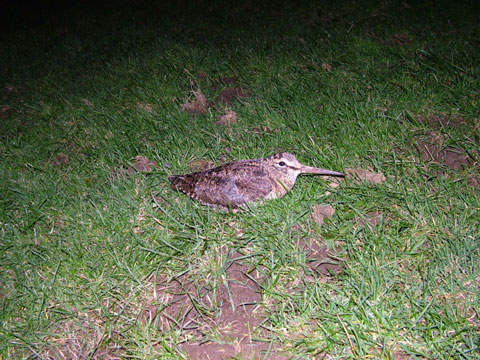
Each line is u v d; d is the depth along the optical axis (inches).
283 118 40.4
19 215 32.9
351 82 44.7
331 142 37.2
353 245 27.2
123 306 25.8
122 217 31.3
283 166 31.4
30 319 25.1
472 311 23.7
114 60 55.8
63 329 25.2
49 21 78.1
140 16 75.1
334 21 61.9
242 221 30.2
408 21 57.4
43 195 34.0
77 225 31.1
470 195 30.3
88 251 28.8
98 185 34.5
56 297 26.5
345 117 39.3
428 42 51.0
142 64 53.4
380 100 41.3
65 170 37.3
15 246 29.9
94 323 25.2
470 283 24.8
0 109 49.1
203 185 32.0
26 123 45.0
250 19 66.8
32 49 64.9
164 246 28.9
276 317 24.4
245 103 43.2
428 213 29.2
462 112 39.0
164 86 47.8
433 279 24.7
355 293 24.7
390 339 22.7
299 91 43.8
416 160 34.3
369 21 59.2
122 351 24.0
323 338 23.0
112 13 78.7
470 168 33.0
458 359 21.4
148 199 32.8
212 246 28.6
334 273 26.5
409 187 31.7
